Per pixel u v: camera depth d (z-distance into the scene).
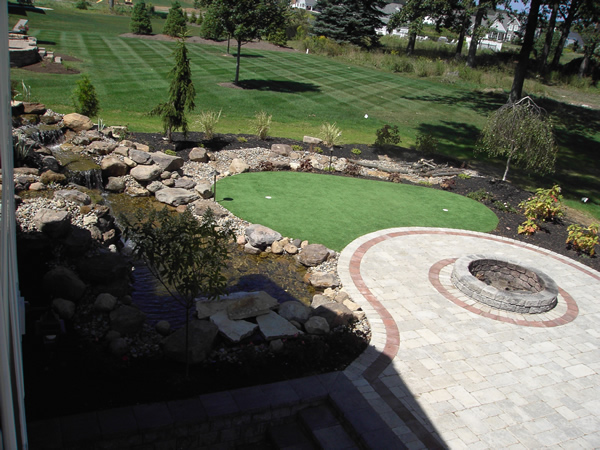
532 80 35.59
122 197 12.11
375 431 5.83
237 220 11.45
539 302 8.98
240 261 10.00
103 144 13.00
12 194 3.98
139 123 17.14
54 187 10.31
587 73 38.38
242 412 5.77
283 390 6.27
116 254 8.51
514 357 7.74
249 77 27.80
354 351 7.37
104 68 24.11
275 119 20.98
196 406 5.73
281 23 24.41
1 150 3.07
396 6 75.75
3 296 3.01
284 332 7.47
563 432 6.30
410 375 7.00
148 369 6.42
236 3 23.48
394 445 5.66
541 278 9.84
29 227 8.45
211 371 6.56
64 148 12.48
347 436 5.89
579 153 22.66
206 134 16.38
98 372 6.16
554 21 36.34
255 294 8.22
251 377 6.52
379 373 6.95
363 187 14.77
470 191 15.57
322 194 13.70
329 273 9.74
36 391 5.71
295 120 21.34
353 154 17.64
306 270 9.98
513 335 8.33
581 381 7.36
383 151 18.59
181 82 14.56
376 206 13.38
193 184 12.84
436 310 8.80
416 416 6.23
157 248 5.81
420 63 36.31
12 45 22.45
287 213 12.15
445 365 7.33
